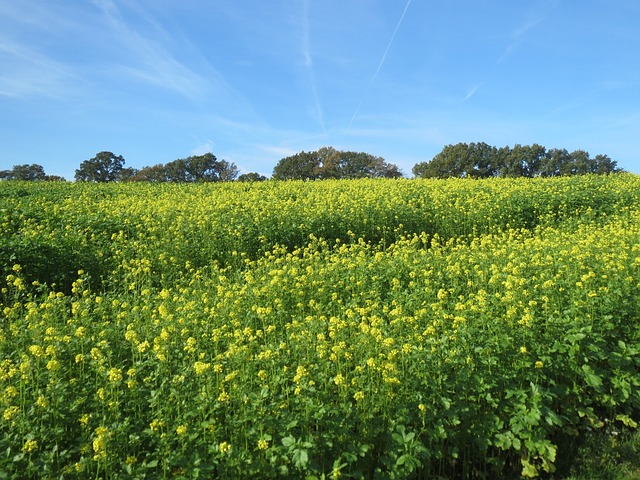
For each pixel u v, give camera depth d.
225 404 4.61
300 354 5.66
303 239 13.78
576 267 8.93
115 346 6.39
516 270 8.25
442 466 5.07
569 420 5.61
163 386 4.93
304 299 8.39
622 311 6.80
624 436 5.62
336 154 70.88
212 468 3.91
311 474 4.17
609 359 6.01
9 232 12.98
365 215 15.36
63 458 4.22
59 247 10.63
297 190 22.33
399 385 5.04
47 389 4.77
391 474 4.31
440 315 6.70
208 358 5.91
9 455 4.00
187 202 18.22
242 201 17.88
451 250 12.27
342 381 4.79
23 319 7.47
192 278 10.30
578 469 5.17
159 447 4.19
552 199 18.56
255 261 11.62
